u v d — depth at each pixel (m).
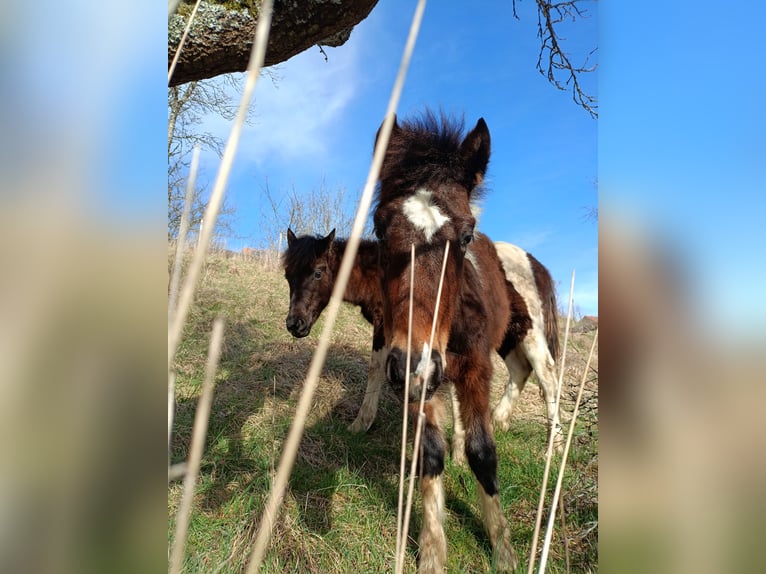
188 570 2.20
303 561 2.38
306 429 3.89
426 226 2.29
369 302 4.85
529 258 4.95
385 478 3.34
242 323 6.30
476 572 2.47
